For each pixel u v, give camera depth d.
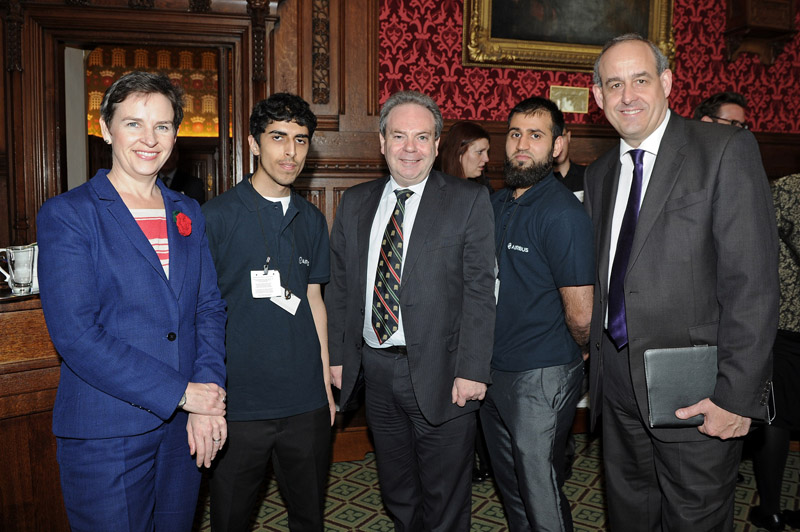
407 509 2.33
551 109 2.19
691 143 1.83
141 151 1.59
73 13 4.03
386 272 2.13
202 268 1.81
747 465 3.49
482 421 2.37
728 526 1.84
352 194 2.32
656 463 1.90
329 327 2.32
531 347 2.11
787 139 5.10
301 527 2.14
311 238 2.15
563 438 2.14
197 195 4.35
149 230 1.66
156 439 1.63
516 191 2.27
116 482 1.56
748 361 1.65
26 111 4.07
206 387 1.66
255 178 2.06
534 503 2.08
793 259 2.53
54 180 4.20
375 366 2.19
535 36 4.61
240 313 1.98
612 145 4.82
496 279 2.22
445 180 2.18
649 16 4.78
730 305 1.70
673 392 1.74
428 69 4.52
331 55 4.39
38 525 2.05
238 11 4.20
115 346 1.52
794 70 5.12
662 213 1.82
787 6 4.89
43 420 2.04
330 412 2.25
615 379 1.98
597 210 2.10
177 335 1.64
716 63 4.97
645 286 1.83
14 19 3.98
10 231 4.13
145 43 4.21
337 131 4.42
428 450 2.17
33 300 1.97
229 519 2.02
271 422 2.00
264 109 1.95
